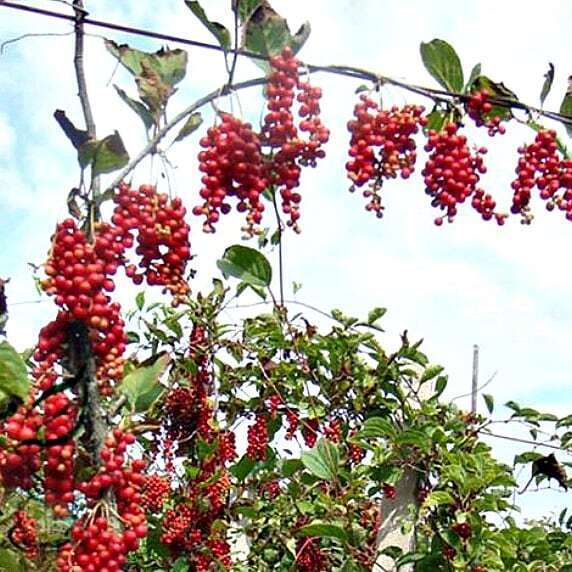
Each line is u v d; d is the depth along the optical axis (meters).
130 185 1.10
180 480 1.79
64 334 1.06
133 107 1.12
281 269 1.35
